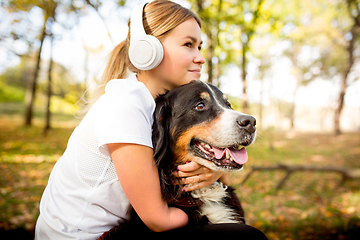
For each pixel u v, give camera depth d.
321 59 22.64
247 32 8.23
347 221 4.33
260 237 1.37
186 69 1.75
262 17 8.21
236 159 1.68
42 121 21.78
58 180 1.50
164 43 1.67
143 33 1.61
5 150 9.45
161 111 1.70
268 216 4.67
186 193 1.76
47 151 9.68
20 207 4.51
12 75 23.05
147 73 1.75
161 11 1.67
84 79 6.73
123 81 1.42
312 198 5.86
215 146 1.72
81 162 1.41
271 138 17.03
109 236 1.34
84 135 1.44
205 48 6.23
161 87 1.84
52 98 16.44
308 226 4.17
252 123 1.69
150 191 1.30
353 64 19.33
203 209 1.73
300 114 37.41
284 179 6.71
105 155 1.37
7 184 5.84
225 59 9.66
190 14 1.75
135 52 1.57
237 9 7.11
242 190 6.34
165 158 1.71
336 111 18.53
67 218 1.39
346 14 16.62
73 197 1.42
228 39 8.11
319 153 12.16
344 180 6.81
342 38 18.34
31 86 17.77
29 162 8.00
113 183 1.41
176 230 1.41
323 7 16.36
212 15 6.13
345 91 18.14
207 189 1.83
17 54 7.06
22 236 3.46
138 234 1.41
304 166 6.75
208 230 1.41
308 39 19.73
